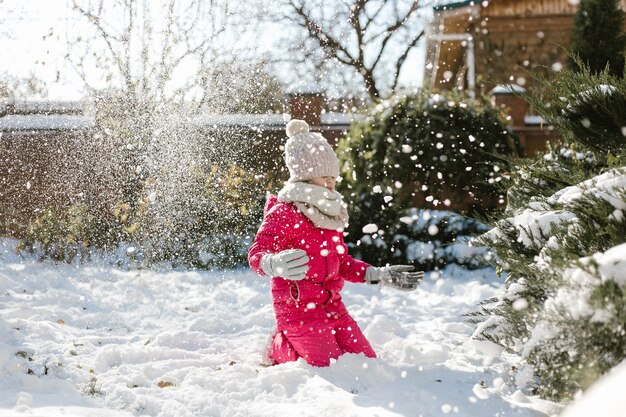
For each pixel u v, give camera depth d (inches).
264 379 119.4
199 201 293.4
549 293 101.7
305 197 135.1
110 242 288.5
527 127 440.5
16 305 179.6
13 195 313.0
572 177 124.7
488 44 629.9
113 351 139.3
